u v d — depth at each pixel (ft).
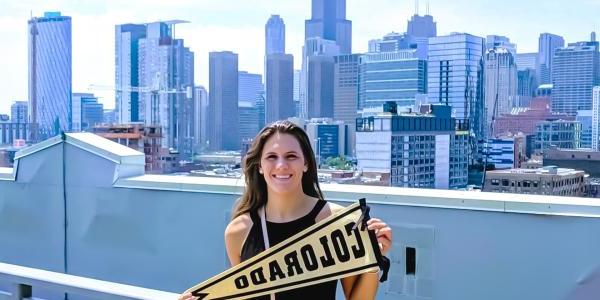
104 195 14.61
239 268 6.86
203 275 13.34
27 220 15.85
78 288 8.49
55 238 15.43
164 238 13.83
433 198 10.89
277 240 6.78
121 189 14.33
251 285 6.85
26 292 9.47
